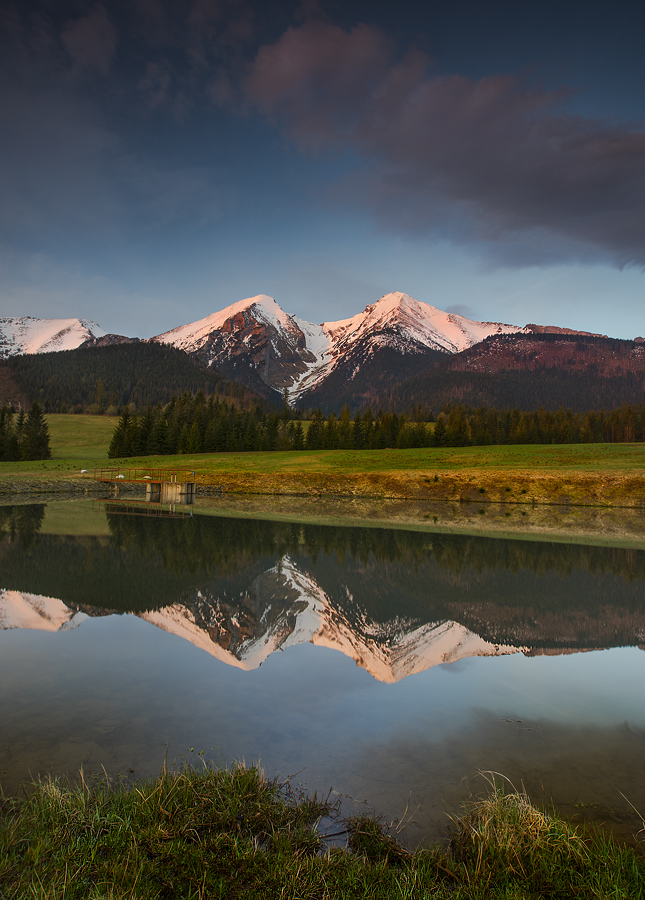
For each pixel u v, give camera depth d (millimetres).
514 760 8102
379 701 10555
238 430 138250
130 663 12719
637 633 16484
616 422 167875
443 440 143625
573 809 6766
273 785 7074
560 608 19656
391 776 7566
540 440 154000
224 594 20859
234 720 9492
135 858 5508
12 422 146125
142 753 8125
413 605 19844
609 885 5309
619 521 49875
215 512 54781
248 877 5336
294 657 13562
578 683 11852
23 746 8305
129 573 24375
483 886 5312
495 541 37562
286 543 35281
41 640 14500
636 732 9188
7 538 34906
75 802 6422
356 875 5406
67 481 81188
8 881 5109
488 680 12008
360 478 79500
